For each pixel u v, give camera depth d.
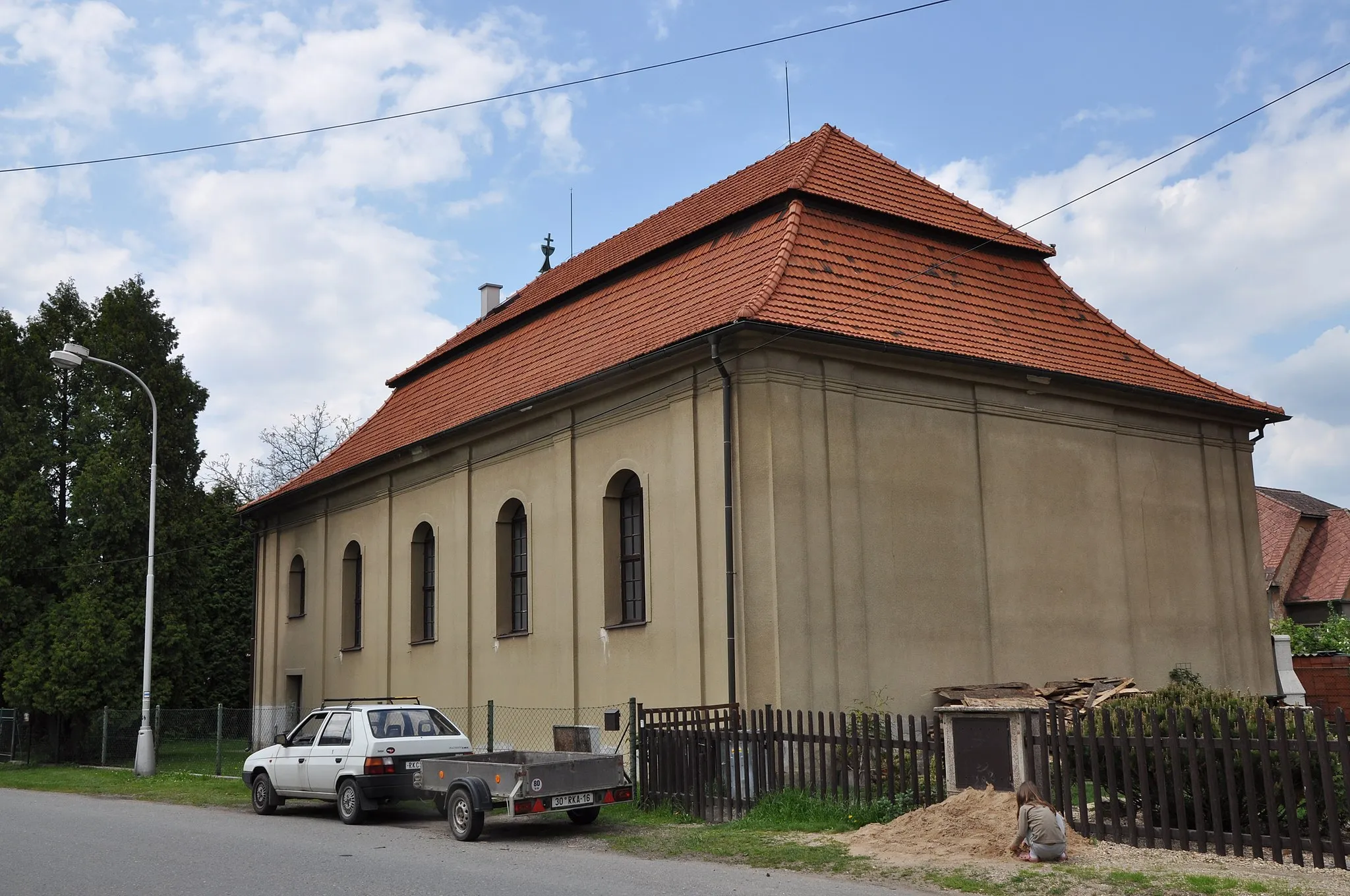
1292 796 10.11
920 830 11.74
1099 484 21.14
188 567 31.23
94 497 29.55
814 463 17.48
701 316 18.64
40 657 28.66
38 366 31.69
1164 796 10.90
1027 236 23.28
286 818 16.30
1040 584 19.84
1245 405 23.33
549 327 24.39
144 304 32.78
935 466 18.94
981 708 12.45
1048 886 9.56
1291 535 44.66
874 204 20.97
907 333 18.67
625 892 9.69
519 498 22.05
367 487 27.84
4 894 9.89
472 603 23.30
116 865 11.51
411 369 30.58
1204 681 21.95
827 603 17.22
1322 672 24.06
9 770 27.95
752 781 14.22
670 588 18.06
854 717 13.45
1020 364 19.62
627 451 19.34
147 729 24.34
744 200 21.83
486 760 15.77
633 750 15.75
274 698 31.67
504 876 10.59
